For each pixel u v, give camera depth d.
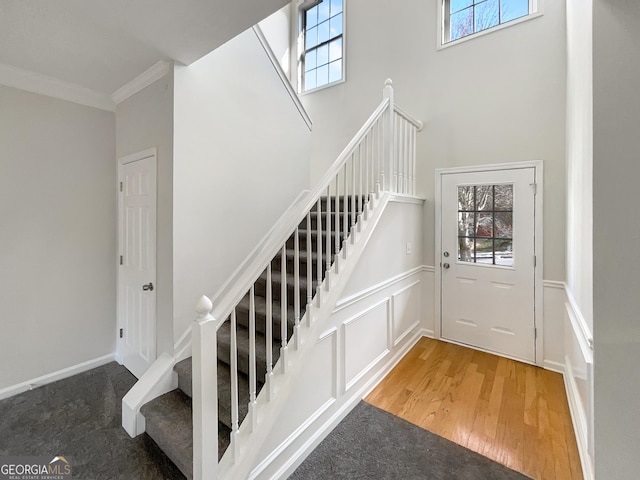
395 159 2.91
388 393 2.34
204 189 2.26
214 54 2.33
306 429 1.73
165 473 1.60
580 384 1.75
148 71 2.22
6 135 2.26
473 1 3.15
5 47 1.93
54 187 2.48
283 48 4.68
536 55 2.76
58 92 2.46
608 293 1.06
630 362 1.03
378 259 2.51
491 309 3.04
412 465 1.64
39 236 2.43
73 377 2.56
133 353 2.59
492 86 2.99
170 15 1.61
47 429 1.92
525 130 2.82
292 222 1.62
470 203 3.15
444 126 3.29
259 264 1.46
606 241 1.06
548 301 2.73
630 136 1.02
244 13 1.60
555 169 2.68
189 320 2.18
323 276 2.33
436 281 3.37
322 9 4.46
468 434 1.88
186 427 1.69
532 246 2.79
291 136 3.05
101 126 2.71
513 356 2.91
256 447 1.38
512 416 2.04
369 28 3.89
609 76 1.05
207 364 1.24
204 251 2.27
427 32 3.40
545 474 1.58
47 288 2.47
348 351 2.11
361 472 1.60
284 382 1.57
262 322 2.10
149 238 2.33
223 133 2.40
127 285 2.66
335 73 4.30
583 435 1.62
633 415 1.03
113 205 2.81
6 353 2.29
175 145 2.07
